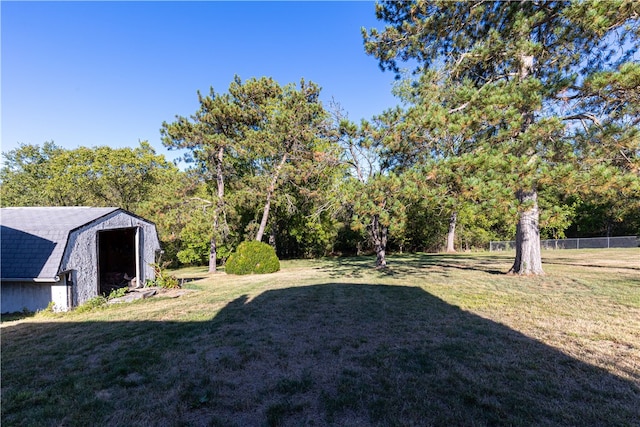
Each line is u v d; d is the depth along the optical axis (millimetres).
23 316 6449
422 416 2453
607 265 11836
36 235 7137
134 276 11602
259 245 13820
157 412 2607
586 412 2428
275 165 15898
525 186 5660
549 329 4398
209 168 15859
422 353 3682
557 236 25953
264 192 15500
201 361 3631
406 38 8258
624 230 25078
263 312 5855
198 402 2746
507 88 6062
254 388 2986
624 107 5742
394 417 2453
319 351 3861
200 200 15102
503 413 2453
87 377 3275
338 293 7555
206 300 7262
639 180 4949
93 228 7902
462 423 2352
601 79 5008
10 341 4586
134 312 6270
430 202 6137
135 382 3146
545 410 2473
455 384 2934
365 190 7227
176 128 14414
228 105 14836
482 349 3744
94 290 7828
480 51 6957
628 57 6754
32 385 3115
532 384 2891
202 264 23188
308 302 6629
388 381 3037
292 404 2688
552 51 6734
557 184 5715
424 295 6973
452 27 7855
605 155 5441
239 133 15875
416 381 3018
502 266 12719
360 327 4789
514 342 3941
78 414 2588
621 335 4062
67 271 6953
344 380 3090
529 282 8188
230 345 4121
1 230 7297
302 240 23172
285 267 15945
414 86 9141
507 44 6641
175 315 5844
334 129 10852
